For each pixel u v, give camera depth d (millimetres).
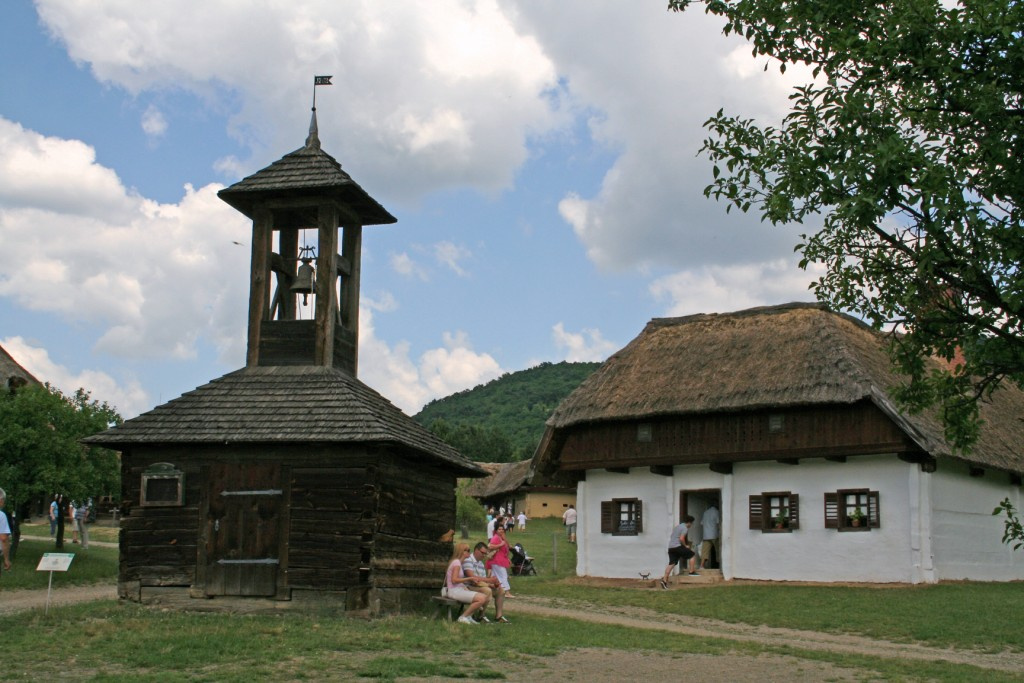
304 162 19219
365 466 16766
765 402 27219
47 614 15789
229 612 16672
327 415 17125
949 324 10141
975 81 9633
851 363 26938
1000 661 16875
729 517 28781
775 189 9828
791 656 15742
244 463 17156
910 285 9914
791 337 29219
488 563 23250
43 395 29312
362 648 13562
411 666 12203
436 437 20391
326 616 16391
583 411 30656
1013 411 33594
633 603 24656
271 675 11461
